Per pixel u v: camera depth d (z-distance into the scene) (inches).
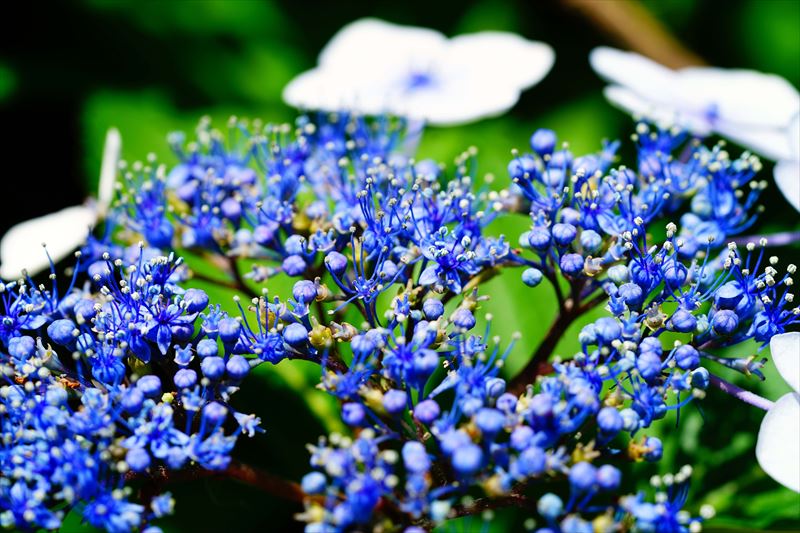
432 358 11.0
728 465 13.1
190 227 12.4
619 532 10.8
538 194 12.0
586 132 15.3
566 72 16.0
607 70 14.2
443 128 15.1
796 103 14.2
